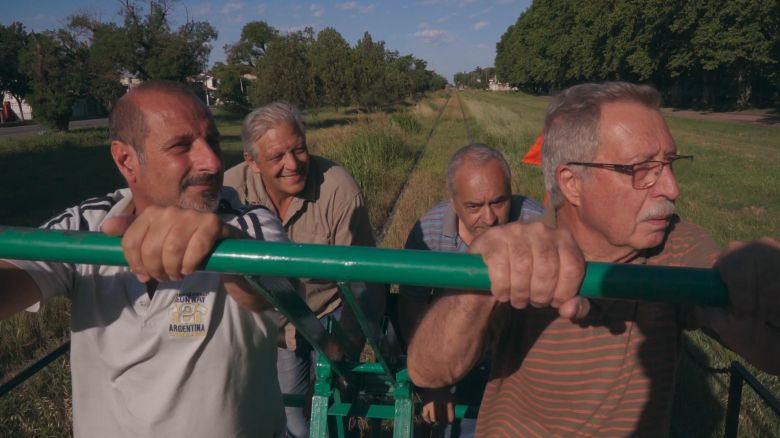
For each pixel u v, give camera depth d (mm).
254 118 2992
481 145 2672
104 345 1621
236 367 1655
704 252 1466
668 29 42500
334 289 2971
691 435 3449
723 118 37781
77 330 1633
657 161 1410
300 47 33688
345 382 2299
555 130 1548
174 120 1599
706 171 13898
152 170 1616
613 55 51188
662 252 1541
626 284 984
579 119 1478
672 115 41844
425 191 10984
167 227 1043
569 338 1478
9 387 1788
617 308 1447
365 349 4371
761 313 951
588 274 996
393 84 36844
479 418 1725
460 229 2736
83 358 1655
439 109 46719
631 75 53625
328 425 2461
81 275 1597
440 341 1413
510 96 95375
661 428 1523
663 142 1425
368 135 14883
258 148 2959
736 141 22547
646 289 981
